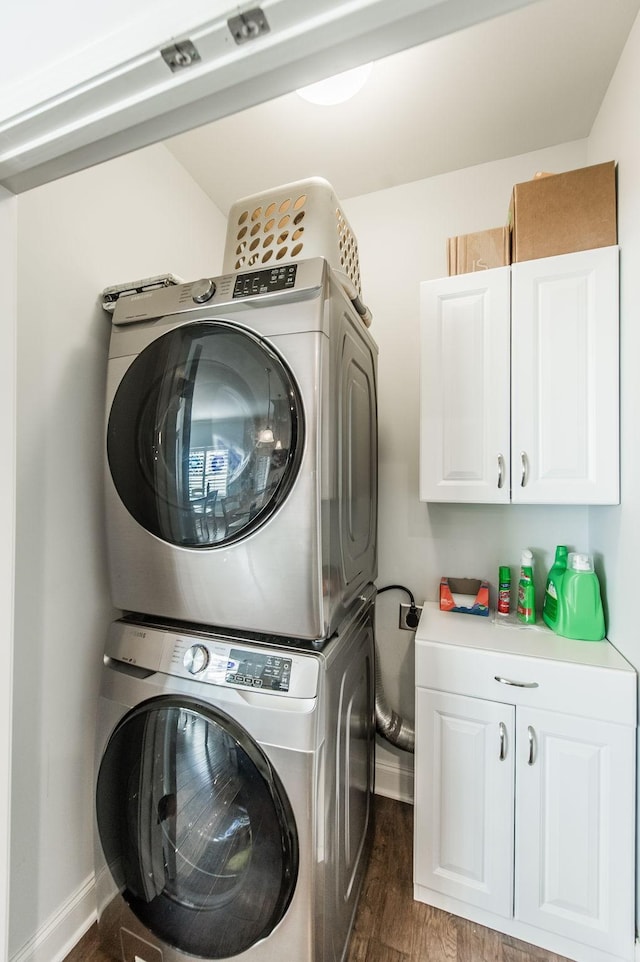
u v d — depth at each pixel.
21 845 1.08
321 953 0.89
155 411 1.10
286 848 0.87
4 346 0.80
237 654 0.96
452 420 1.46
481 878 1.25
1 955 0.78
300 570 0.92
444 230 1.84
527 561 1.57
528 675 1.22
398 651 1.87
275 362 0.95
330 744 0.95
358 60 0.52
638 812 1.13
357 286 1.39
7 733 0.81
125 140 0.66
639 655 1.12
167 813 1.02
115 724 1.07
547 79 1.38
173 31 0.52
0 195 0.79
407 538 1.85
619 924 1.11
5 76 0.63
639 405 1.14
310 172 1.81
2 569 0.80
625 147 1.25
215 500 1.00
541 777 1.20
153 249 1.59
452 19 0.47
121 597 1.14
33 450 1.14
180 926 1.00
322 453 0.93
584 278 1.30
